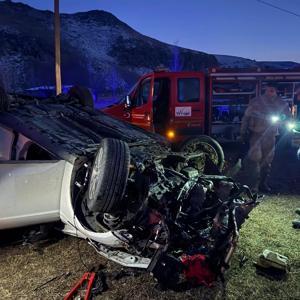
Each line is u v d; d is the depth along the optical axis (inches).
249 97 362.0
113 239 139.5
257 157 260.7
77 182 150.4
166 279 130.2
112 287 140.1
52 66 2474.2
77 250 167.8
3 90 188.2
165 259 130.4
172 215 149.1
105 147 133.9
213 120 358.6
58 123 189.0
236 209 159.5
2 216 151.8
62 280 144.6
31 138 166.7
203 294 136.2
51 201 157.0
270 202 237.3
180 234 142.3
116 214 138.7
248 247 172.1
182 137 344.8
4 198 150.5
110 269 151.9
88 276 142.9
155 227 138.3
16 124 175.3
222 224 149.6
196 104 342.3
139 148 181.3
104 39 4712.1
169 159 184.4
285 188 272.4
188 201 160.4
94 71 2965.1
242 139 269.3
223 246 140.3
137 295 135.6
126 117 366.9
